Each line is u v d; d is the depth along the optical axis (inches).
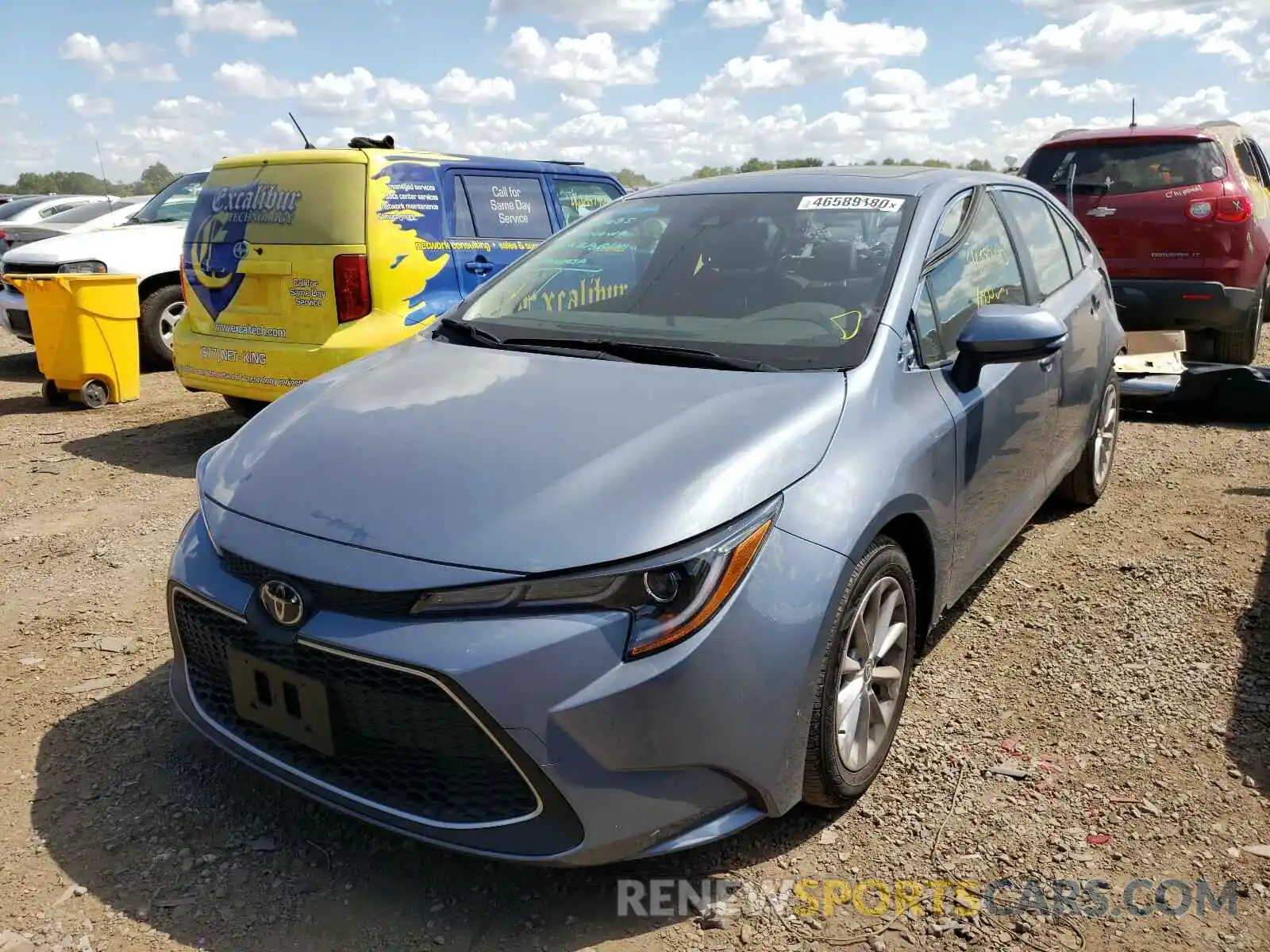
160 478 225.5
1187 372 260.2
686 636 84.2
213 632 97.1
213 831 101.8
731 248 133.3
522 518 86.2
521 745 80.9
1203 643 139.2
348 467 96.6
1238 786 107.7
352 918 90.4
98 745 116.8
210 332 234.7
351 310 214.2
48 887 93.4
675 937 88.5
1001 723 121.5
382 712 85.5
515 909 91.7
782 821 103.9
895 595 107.0
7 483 221.9
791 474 94.7
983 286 140.7
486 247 241.4
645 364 113.3
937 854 98.6
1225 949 86.1
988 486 131.9
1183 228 274.7
